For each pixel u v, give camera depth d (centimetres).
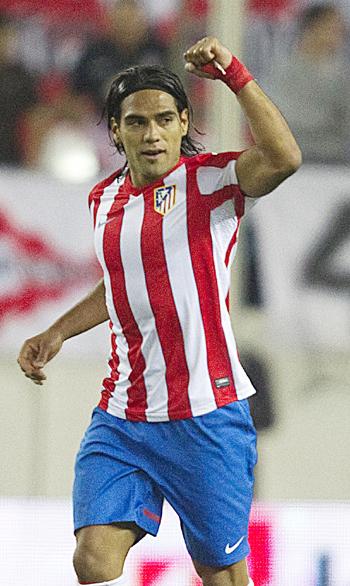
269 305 2962
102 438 1448
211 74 1298
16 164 2986
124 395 1445
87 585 1402
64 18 3038
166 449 1426
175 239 1393
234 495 1442
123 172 1487
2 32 3020
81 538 1412
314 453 2930
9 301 2914
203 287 1402
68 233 2956
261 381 2925
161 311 1402
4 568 2327
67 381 2912
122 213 1428
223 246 1409
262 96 1296
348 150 3056
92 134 3025
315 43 3066
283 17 3059
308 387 2950
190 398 1409
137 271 1407
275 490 2908
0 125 2995
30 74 3023
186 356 1409
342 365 2967
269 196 2994
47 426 2900
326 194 3020
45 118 3014
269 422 2919
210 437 1414
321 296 2984
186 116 1426
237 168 1359
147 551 2247
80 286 2945
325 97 3061
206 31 3038
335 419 2950
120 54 3047
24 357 1551
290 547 2325
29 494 2886
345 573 2331
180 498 1443
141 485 1434
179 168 1403
